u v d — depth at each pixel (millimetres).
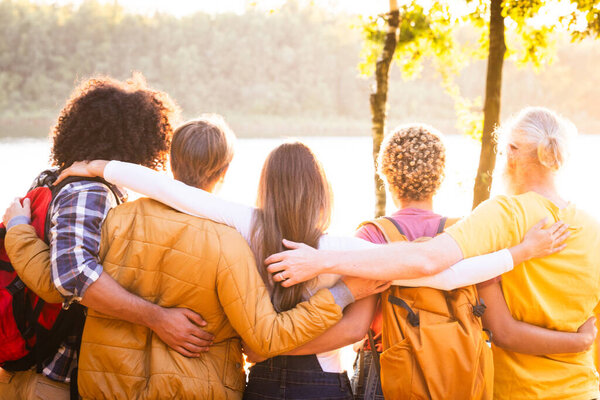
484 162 4477
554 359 2020
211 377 1965
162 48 119500
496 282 2025
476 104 7234
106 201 2051
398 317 2010
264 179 2068
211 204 2006
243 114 113688
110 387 1938
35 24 112062
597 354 2256
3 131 76938
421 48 8008
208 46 120250
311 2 7941
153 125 2295
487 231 1976
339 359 2139
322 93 117500
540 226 1982
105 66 113312
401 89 111625
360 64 8383
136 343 1957
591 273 1990
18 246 1984
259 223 2025
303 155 2068
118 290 1895
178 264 1933
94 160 2166
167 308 1953
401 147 2197
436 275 1946
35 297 2090
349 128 109500
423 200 2232
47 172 2273
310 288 2045
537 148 2033
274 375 2070
